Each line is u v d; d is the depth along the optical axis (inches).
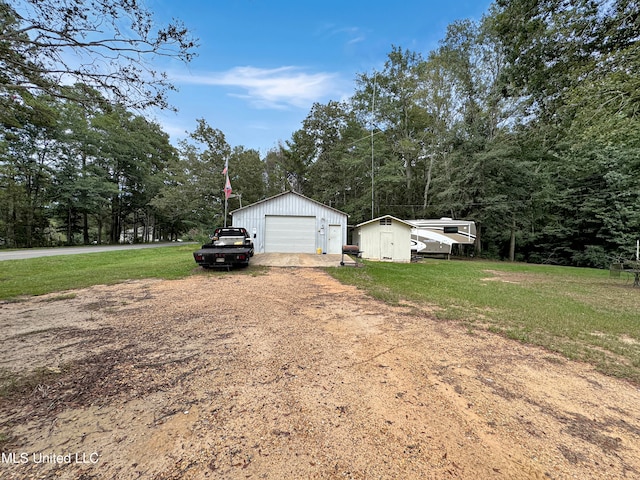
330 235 574.6
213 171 849.5
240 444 69.1
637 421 83.6
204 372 105.6
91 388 93.0
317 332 152.7
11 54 135.1
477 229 881.5
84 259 470.9
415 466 63.3
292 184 1251.8
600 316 202.8
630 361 126.6
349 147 1006.4
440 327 167.6
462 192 794.2
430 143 908.6
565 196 789.2
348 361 118.2
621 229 701.3
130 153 1093.8
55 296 227.8
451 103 834.2
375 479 59.4
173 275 331.6
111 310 188.2
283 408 84.2
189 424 76.0
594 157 721.0
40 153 855.7
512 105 727.7
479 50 770.2
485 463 65.0
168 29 156.6
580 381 107.7
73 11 136.7
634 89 266.7
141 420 77.3
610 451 70.4
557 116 359.6
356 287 284.0
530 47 343.9
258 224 567.8
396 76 928.3
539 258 860.6
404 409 85.5
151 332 147.4
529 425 79.9
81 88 151.9
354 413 82.7
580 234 792.3
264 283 295.1
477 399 92.7
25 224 852.6
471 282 356.5
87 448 66.8
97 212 1016.9
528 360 125.2
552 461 66.2
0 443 67.6
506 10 358.0
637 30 268.4
